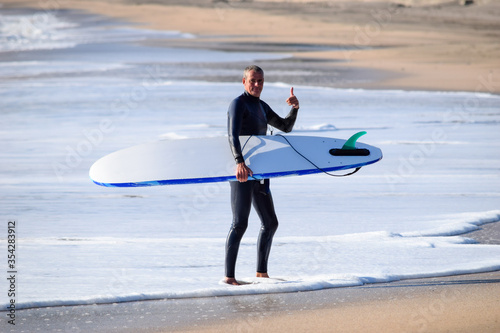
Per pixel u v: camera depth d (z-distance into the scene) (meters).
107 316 14.09
